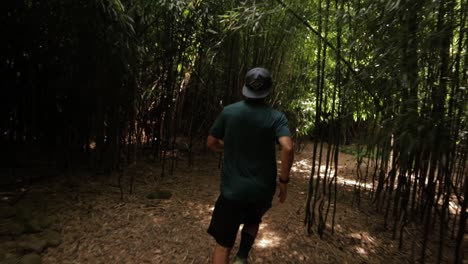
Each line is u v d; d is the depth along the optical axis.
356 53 2.58
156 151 4.79
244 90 1.91
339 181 4.64
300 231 2.84
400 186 2.85
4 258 2.16
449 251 2.71
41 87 3.87
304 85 5.62
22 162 4.05
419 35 2.00
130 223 2.79
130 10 3.42
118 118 3.93
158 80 4.50
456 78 1.99
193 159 5.10
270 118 1.85
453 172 3.39
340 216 3.25
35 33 3.50
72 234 2.56
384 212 3.47
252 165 1.85
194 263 2.29
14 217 2.74
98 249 2.39
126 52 3.37
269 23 3.40
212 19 4.26
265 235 2.73
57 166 4.04
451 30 1.91
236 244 2.57
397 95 2.41
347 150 6.60
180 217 2.96
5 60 3.61
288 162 1.81
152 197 3.36
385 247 2.71
